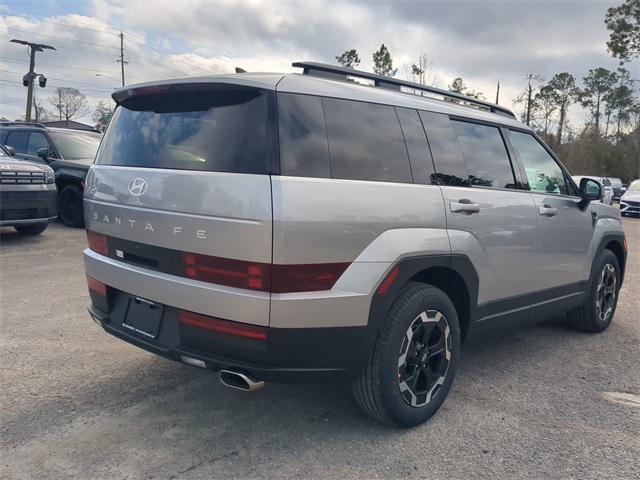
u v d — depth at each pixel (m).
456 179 3.57
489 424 3.35
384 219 2.96
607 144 53.12
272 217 2.57
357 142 3.04
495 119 4.17
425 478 2.77
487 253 3.66
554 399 3.76
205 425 3.21
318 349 2.76
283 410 3.43
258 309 2.62
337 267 2.78
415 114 3.49
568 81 60.09
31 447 2.92
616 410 3.61
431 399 3.31
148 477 2.69
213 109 2.93
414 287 3.19
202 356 2.80
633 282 7.89
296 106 2.83
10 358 4.12
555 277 4.49
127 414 3.31
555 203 4.45
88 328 4.84
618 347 4.93
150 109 3.27
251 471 2.77
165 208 2.90
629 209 21.95
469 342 3.89
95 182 3.46
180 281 2.84
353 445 3.05
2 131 11.63
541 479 2.79
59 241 9.05
